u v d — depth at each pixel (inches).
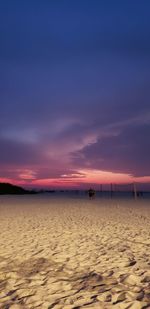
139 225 428.1
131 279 182.7
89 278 187.5
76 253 251.3
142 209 765.9
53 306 145.9
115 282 178.5
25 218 553.0
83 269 206.7
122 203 1085.8
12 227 418.3
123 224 441.4
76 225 433.7
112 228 397.1
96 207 856.3
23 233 358.6
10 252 256.4
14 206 949.2
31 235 342.6
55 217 563.8
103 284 175.6
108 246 277.4
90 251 257.6
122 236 330.6
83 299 153.5
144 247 271.6
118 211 702.5
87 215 598.9
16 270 207.0
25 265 218.7
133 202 1163.3
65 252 255.0
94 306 144.3
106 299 152.7
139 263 217.9
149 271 198.5
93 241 302.2
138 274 192.7
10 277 192.7
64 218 542.0
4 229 397.4
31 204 1058.1
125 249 264.1
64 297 157.1
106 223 455.8
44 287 173.5
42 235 341.7
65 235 340.8
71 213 653.3
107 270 202.8
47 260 230.7
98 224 444.1
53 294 161.9
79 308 142.7
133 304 145.5
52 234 348.8
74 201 1277.1
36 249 266.8
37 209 797.2
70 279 186.7
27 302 151.7
